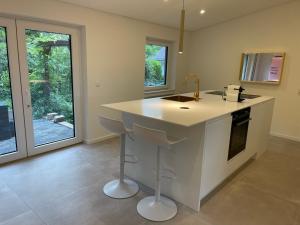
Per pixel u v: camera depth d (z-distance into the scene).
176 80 5.61
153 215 2.15
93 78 3.79
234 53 5.05
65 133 3.81
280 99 4.61
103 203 2.33
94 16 3.61
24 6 2.82
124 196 2.44
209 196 2.52
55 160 3.27
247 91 5.00
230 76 5.19
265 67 4.63
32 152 3.38
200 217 2.18
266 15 4.49
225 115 2.42
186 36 5.58
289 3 4.21
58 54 3.47
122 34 4.10
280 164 3.40
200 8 4.01
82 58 3.70
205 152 2.18
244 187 2.73
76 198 2.39
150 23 4.59
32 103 3.29
